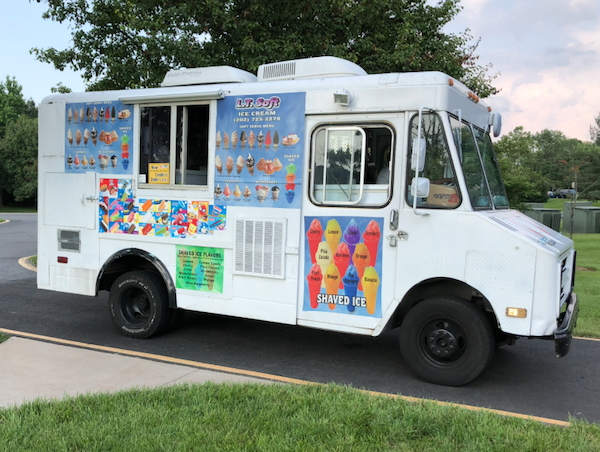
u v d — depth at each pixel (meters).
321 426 3.46
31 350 5.38
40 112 6.54
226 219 5.48
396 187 4.73
